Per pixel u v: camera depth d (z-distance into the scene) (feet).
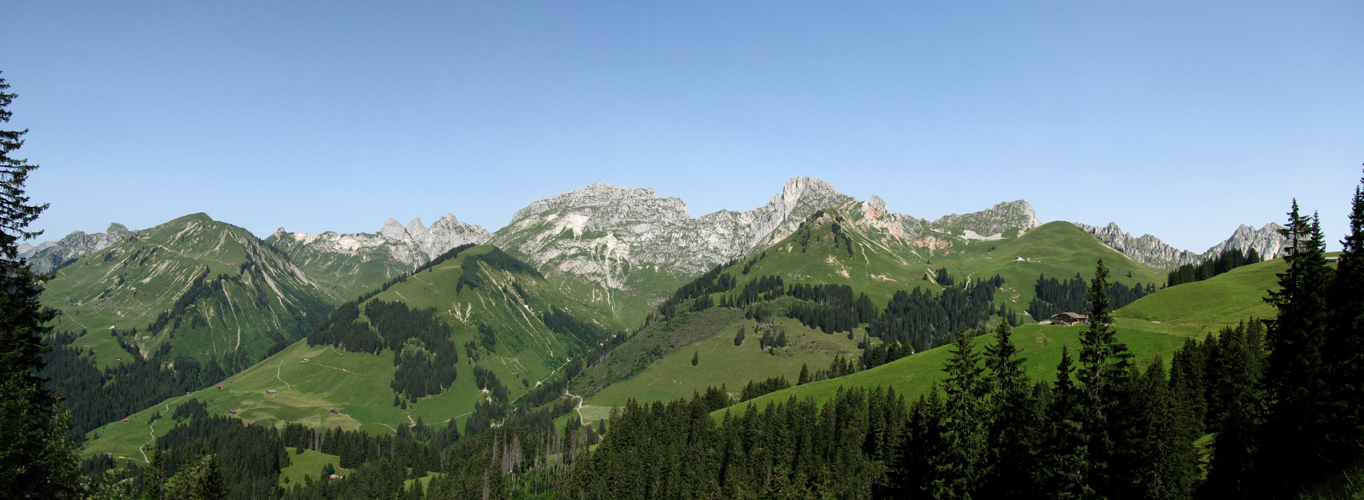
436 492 588.09
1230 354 312.71
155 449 357.61
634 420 579.07
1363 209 173.99
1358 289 170.09
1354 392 162.30
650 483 471.62
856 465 393.09
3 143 134.31
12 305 141.59
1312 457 162.30
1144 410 178.91
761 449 453.58
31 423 135.33
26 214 139.64
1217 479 197.26
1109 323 182.50
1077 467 176.55
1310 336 174.40
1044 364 506.89
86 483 150.92
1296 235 190.70
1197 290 622.13
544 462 644.69
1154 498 179.01
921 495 204.54
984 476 196.03
